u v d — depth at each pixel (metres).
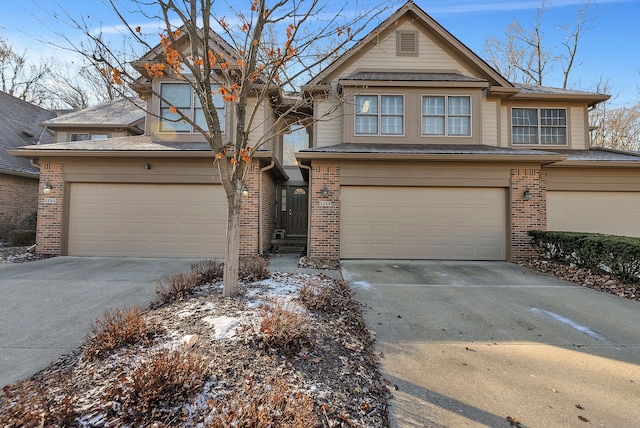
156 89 9.96
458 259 8.92
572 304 5.02
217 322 3.37
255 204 9.06
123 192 9.22
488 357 3.28
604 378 2.90
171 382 2.21
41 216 9.09
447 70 10.54
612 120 20.98
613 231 9.80
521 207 8.85
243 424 1.89
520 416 2.37
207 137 4.30
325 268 7.71
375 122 9.98
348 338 3.49
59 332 3.69
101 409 2.10
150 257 9.10
